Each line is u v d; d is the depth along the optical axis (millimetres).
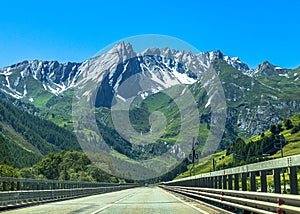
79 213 18453
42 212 19156
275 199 10898
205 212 18375
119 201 29188
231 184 17609
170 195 41812
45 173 100000
